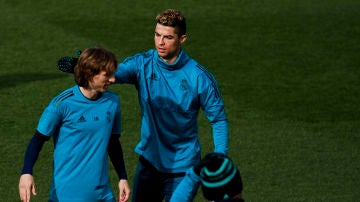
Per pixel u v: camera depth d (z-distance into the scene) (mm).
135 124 17078
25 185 8789
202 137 16422
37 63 21734
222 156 6781
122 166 9609
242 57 22969
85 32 24938
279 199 13203
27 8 27391
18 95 18812
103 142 9148
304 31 25844
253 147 15867
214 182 6645
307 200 13172
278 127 17156
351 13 28156
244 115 17906
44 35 24406
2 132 16312
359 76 21312
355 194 13477
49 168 14406
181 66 9875
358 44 24578
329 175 14414
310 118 17859
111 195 9398
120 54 23047
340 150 15805
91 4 28125
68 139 9039
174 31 9594
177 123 9984
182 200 7430
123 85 19594
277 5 29078
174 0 29156
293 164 14969
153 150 10164
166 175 10227
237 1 29344
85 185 9117
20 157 14883
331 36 25359
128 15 27031
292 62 22547
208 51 23547
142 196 10516
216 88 9969
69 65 9078
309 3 29516
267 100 19078
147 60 9977
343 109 18578
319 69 21922
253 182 14031
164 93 9898
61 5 27906
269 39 24891
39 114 17547
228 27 26125
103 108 9055
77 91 8953
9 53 22578
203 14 27594
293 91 19875
